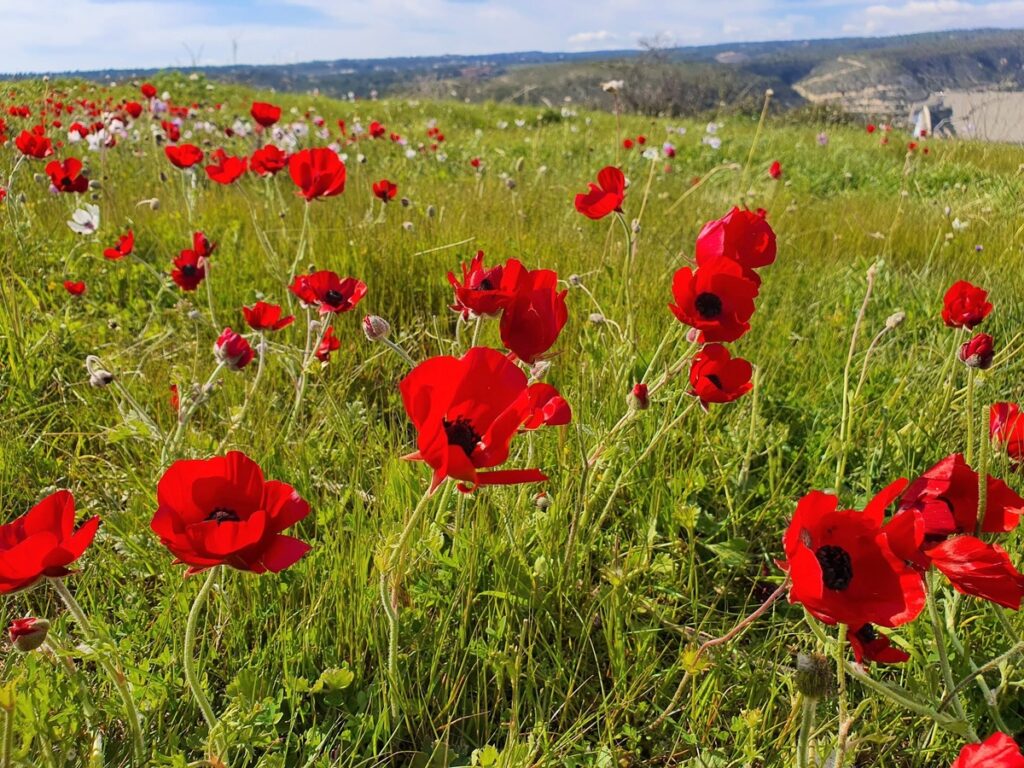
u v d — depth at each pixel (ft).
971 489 1.35
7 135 5.65
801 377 2.98
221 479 1.16
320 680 1.50
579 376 2.54
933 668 1.58
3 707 1.08
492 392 1.17
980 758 1.00
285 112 12.85
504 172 7.60
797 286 4.06
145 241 4.21
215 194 5.34
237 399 2.63
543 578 1.85
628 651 1.79
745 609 2.01
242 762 1.49
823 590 1.07
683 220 5.59
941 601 1.88
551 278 1.51
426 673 1.69
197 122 8.11
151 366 2.86
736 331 1.69
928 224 5.76
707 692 1.65
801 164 9.95
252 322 2.16
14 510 2.17
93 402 2.55
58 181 3.45
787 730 1.50
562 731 1.65
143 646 1.63
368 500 2.11
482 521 1.94
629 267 2.53
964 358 1.74
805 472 2.49
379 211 4.83
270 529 1.15
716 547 2.05
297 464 2.19
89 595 1.71
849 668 1.32
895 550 1.12
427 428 1.08
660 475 2.17
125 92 12.12
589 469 1.88
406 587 1.83
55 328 2.88
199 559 1.08
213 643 1.71
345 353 2.96
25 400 2.55
